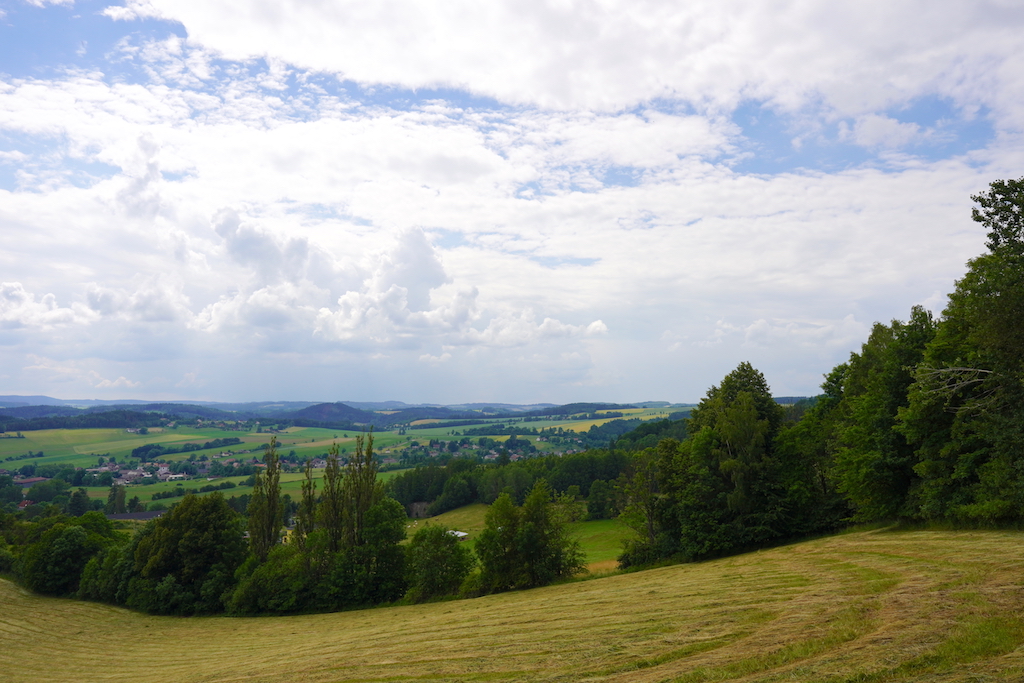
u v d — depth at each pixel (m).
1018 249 25.14
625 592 30.55
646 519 53.75
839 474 45.62
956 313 34.62
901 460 38.94
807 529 48.25
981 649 11.44
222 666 26.66
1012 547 24.56
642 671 13.77
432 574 49.53
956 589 17.33
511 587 47.44
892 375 41.22
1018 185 24.62
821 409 59.34
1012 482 30.34
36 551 63.84
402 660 19.23
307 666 21.12
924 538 31.81
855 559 28.70
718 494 49.28
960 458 34.25
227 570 57.03
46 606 57.34
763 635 15.29
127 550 60.28
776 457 49.94
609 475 119.62
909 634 13.20
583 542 82.25
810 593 20.78
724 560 43.50
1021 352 27.34
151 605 55.38
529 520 48.44
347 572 53.00
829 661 12.14
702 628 17.23
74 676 31.17
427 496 138.75
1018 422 30.84
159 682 23.89
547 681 13.88
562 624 22.14
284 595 52.50
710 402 60.84
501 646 19.17
